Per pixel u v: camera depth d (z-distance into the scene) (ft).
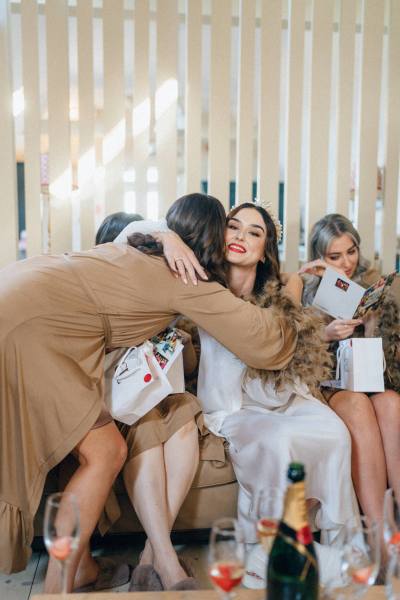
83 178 9.55
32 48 9.22
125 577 5.98
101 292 5.65
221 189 9.95
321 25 9.93
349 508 6.17
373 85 10.15
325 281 7.38
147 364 5.86
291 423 6.21
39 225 9.52
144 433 6.02
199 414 6.54
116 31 9.41
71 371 5.42
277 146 10.00
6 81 9.16
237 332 6.06
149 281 5.79
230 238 6.96
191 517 6.62
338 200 10.28
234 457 6.44
